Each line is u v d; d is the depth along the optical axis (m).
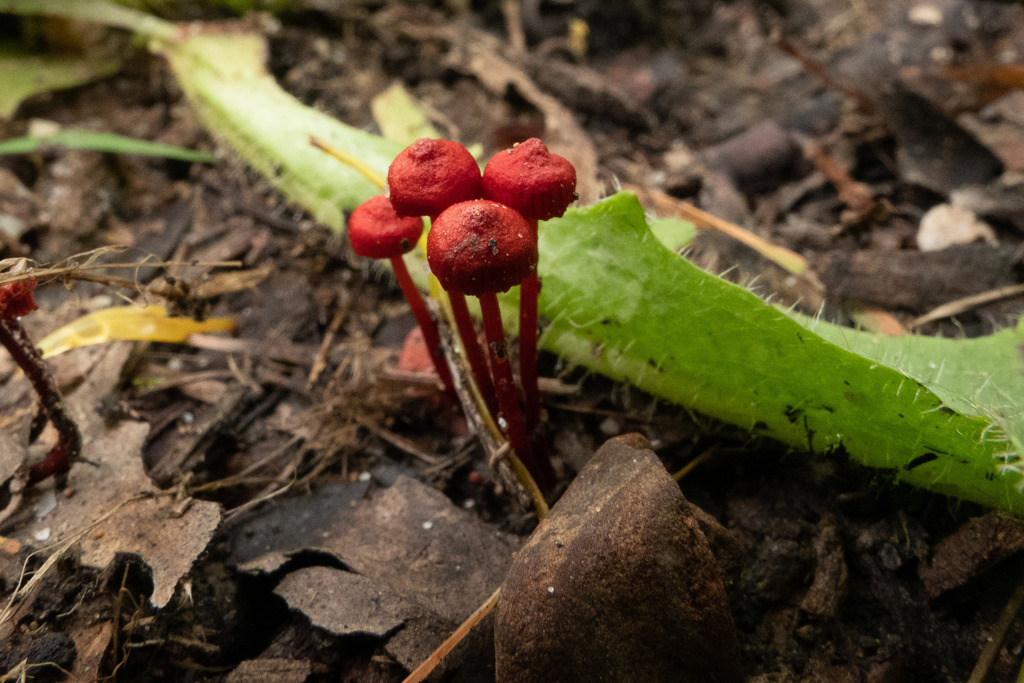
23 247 0.21
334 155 0.18
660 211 0.21
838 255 0.20
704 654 0.15
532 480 0.17
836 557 0.17
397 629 0.16
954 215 0.21
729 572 0.16
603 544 0.15
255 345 0.20
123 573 0.17
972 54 0.25
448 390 0.19
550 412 0.19
